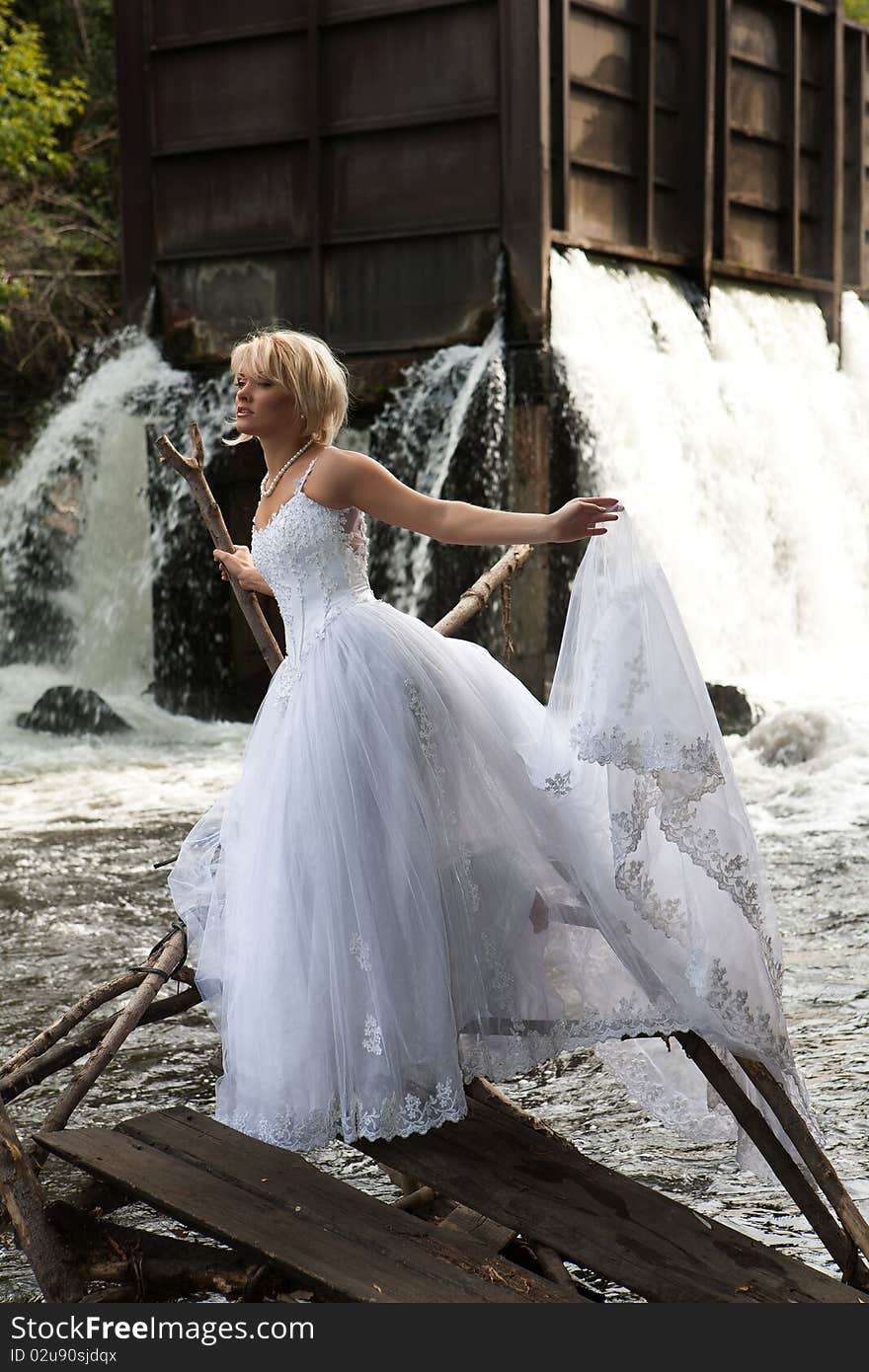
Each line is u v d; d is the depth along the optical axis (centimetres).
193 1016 545
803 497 1419
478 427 1158
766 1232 355
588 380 1163
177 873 351
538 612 1169
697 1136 331
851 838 793
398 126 1166
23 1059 341
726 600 1301
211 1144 312
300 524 323
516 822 313
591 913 308
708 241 1357
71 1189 394
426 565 1230
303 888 306
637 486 1205
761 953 290
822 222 1576
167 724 1297
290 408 329
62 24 2066
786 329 1500
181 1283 297
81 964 604
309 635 324
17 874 759
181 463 381
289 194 1218
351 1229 283
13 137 1747
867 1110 427
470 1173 295
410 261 1178
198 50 1238
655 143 1318
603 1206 288
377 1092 293
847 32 1630
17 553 1497
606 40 1242
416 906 298
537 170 1112
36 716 1239
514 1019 304
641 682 284
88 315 2044
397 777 303
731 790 290
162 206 1277
